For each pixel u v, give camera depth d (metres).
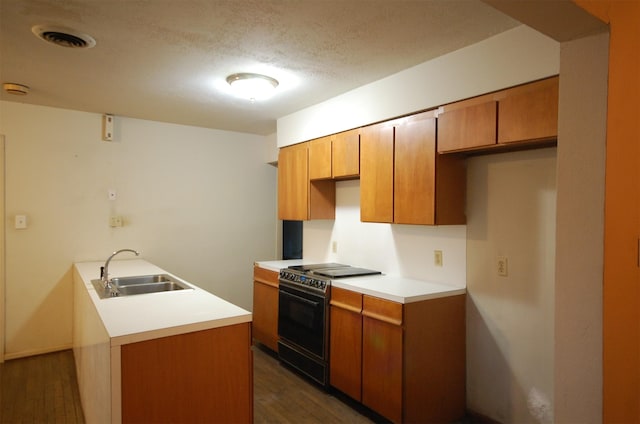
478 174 2.66
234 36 2.25
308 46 2.39
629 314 1.52
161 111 3.94
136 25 2.12
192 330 1.79
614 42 1.42
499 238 2.54
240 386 1.92
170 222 4.48
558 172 1.54
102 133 4.06
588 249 1.44
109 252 4.12
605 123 1.41
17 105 3.65
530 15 1.35
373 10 1.95
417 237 3.07
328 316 3.04
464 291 2.72
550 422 2.29
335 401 2.96
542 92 2.02
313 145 3.67
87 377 2.47
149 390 1.69
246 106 3.74
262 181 5.15
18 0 1.86
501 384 2.53
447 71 2.51
